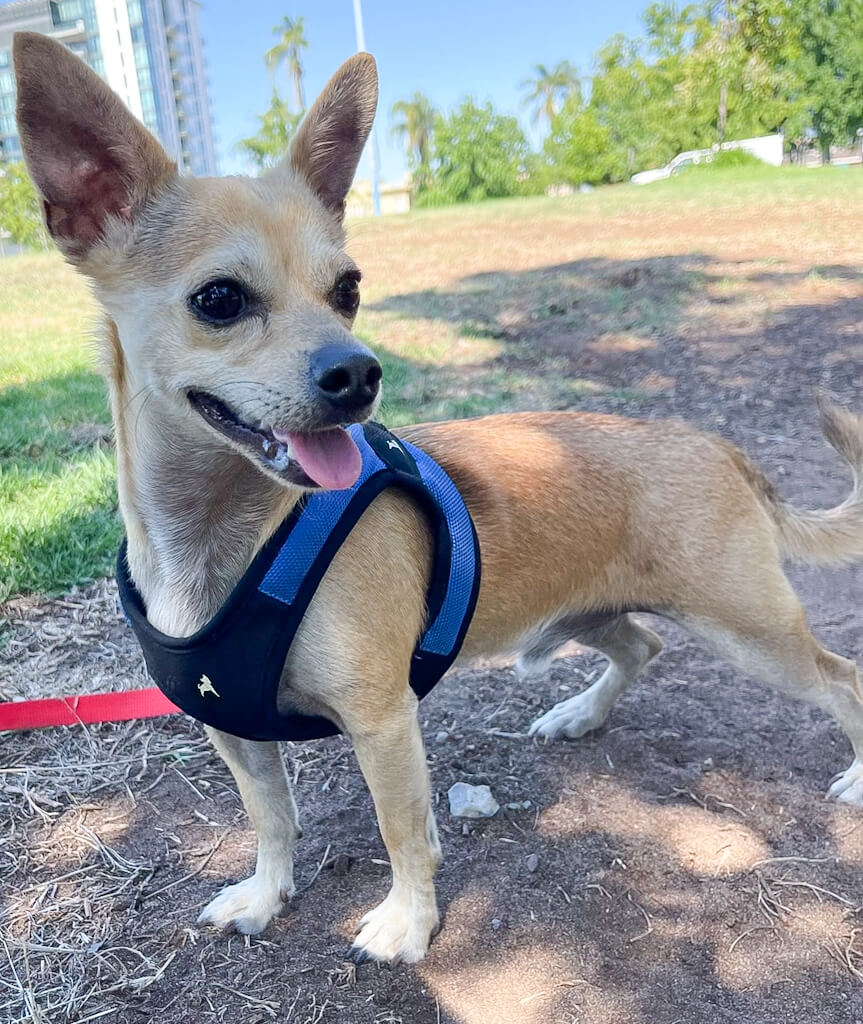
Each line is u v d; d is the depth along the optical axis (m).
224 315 0.26
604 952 0.33
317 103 0.31
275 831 0.34
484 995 0.31
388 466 0.29
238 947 0.33
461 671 0.51
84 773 0.42
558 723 0.45
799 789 0.41
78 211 0.28
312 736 0.32
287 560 0.27
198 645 0.27
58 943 0.33
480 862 0.37
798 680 0.38
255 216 0.27
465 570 0.31
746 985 0.31
